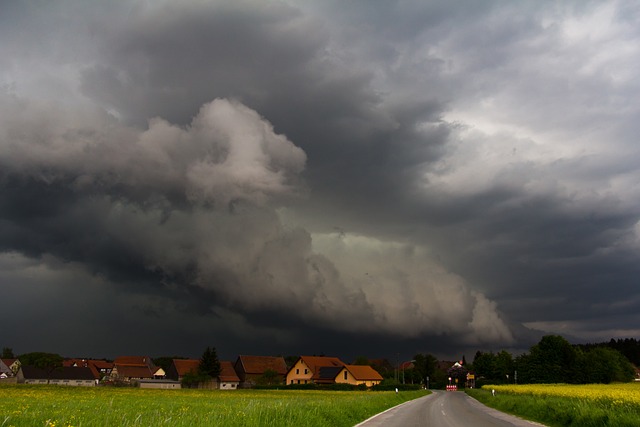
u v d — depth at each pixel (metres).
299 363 128.75
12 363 157.75
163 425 16.09
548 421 25.92
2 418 16.06
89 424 16.30
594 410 23.38
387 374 157.25
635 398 31.22
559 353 119.69
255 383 122.06
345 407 27.25
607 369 117.12
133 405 34.97
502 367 147.50
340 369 123.69
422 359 174.25
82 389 74.81
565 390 50.22
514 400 38.34
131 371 152.50
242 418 17.47
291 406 22.22
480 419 27.39
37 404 32.47
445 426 22.62
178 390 83.56
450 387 139.88
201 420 16.78
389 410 35.91
